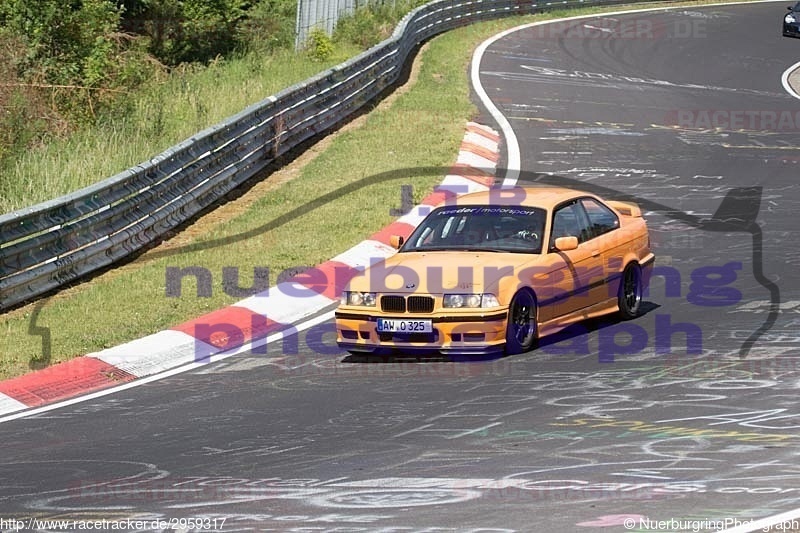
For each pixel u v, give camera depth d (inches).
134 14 2647.6
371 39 2723.9
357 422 692.7
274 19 2827.3
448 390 753.6
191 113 1847.9
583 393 727.1
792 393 703.7
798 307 945.5
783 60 2999.5
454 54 2719.0
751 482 537.6
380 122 1911.9
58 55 2009.1
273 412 732.0
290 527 507.8
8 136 1644.9
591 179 1567.4
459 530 490.0
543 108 2121.1
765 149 1798.7
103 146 1557.6
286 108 1712.6
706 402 692.7
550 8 3629.4
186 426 714.8
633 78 2578.7
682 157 1722.4
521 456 601.3
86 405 786.8
